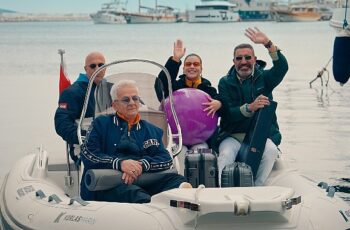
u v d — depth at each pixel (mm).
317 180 9336
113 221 4926
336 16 20156
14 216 5520
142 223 4863
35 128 14023
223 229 4824
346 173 9727
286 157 10938
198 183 5887
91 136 5664
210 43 74875
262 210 4723
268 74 6941
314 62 38594
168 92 7141
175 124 6801
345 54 18266
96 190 5457
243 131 6801
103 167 5543
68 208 5188
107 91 6258
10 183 6250
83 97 6996
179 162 6855
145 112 6391
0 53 57719
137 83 6504
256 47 56594
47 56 51031
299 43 70438
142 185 5602
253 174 6270
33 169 6539
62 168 7117
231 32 126875
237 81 6938
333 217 5141
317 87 23641
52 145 11984
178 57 7367
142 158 5637
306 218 4988
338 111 16969
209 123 6840
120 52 54750
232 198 4777
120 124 5719
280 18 197750
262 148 6273
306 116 16016
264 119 6285
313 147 11781
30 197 5645
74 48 66500
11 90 23062
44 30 182125
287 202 4801
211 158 5918
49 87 24031
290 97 20453
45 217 5215
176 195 4918
